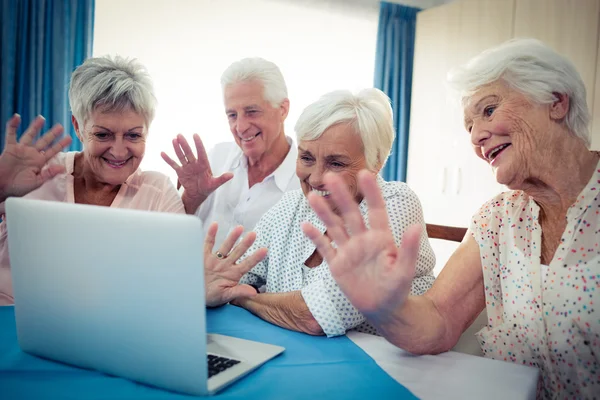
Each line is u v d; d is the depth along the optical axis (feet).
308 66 12.37
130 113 4.14
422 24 12.16
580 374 2.88
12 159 3.62
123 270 2.05
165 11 10.91
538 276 3.06
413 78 12.44
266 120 6.09
